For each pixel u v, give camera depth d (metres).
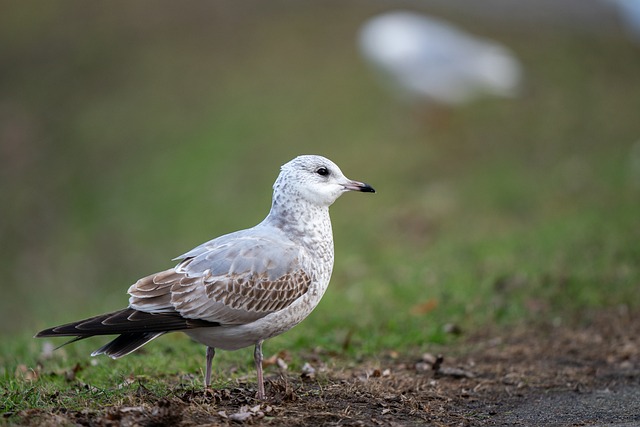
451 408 7.11
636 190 15.94
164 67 26.61
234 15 29.09
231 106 23.66
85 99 26.00
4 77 27.95
